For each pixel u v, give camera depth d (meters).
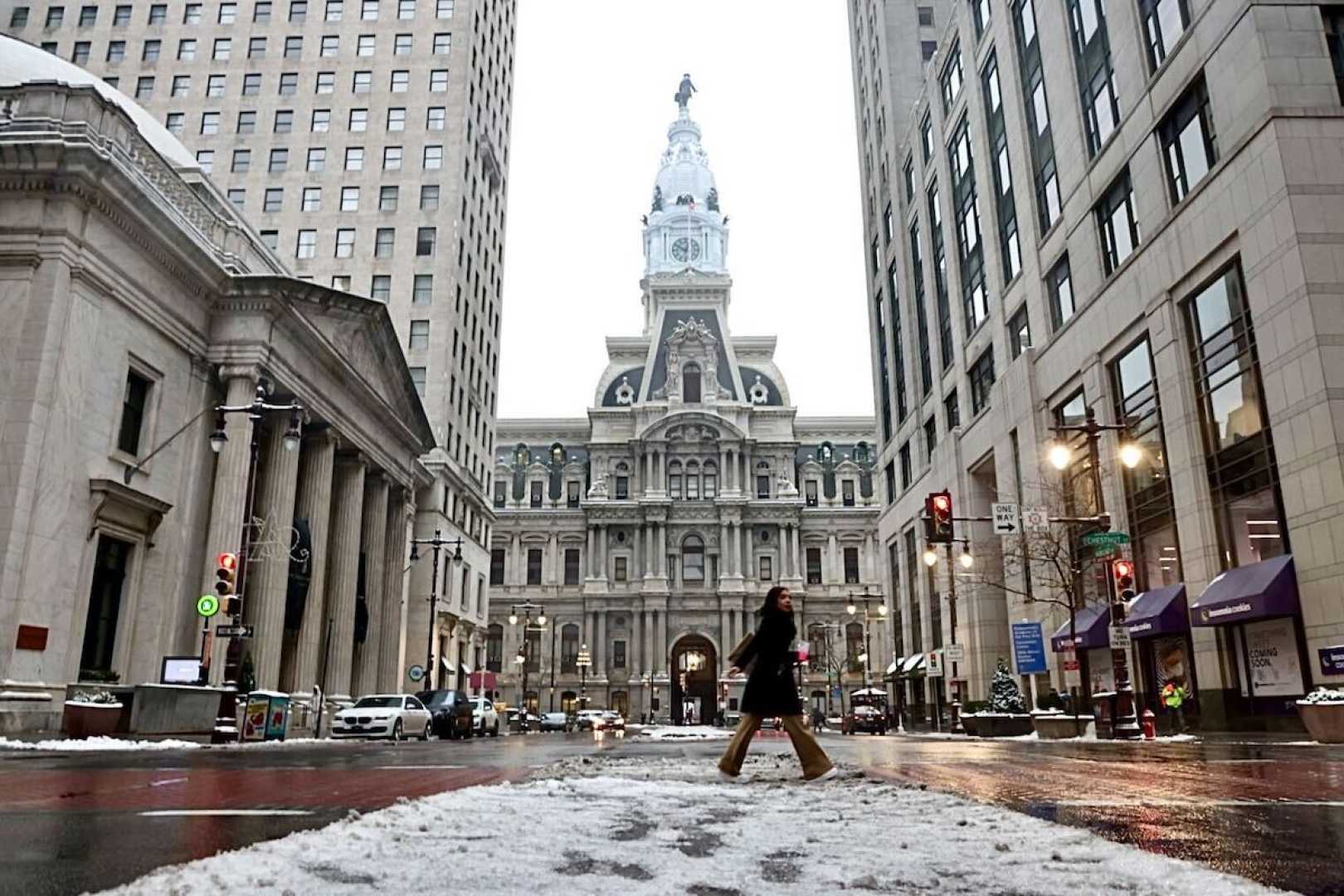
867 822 5.77
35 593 26.55
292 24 70.38
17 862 4.36
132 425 31.95
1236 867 4.39
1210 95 28.80
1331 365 24.00
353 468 46.12
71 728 24.66
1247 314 27.30
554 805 6.66
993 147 47.66
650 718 91.25
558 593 98.38
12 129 28.58
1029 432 41.16
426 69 69.38
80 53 69.81
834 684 93.00
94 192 28.67
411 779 10.12
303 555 39.06
